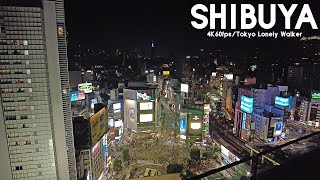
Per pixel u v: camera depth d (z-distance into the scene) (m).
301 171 8.48
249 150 84.69
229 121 130.00
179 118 106.69
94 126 65.69
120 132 103.31
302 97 129.62
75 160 55.53
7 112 47.72
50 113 50.31
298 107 125.81
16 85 47.28
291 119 127.12
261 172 8.27
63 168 53.66
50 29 48.31
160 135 112.88
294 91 155.62
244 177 8.11
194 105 101.75
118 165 80.00
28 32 46.16
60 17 49.50
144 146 101.50
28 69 47.38
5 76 46.50
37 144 50.38
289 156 9.63
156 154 93.94
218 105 140.50
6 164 49.16
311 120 118.12
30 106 48.62
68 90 52.56
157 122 114.31
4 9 44.38
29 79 47.72
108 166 79.31
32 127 49.47
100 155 70.06
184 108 102.25
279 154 9.84
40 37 46.97
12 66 46.50
